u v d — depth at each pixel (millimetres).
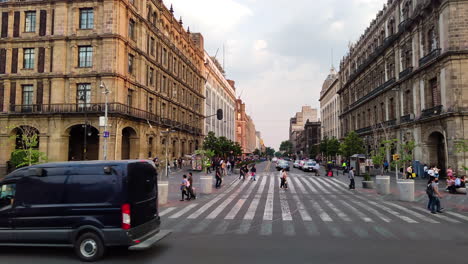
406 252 7676
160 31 44594
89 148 36031
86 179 7441
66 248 8180
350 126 59312
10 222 7516
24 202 7551
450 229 10328
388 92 39938
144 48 39031
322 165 66250
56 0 34188
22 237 7418
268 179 31781
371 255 7434
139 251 7824
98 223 7172
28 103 34656
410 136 33562
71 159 35875
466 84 25266
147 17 40844
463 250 7855
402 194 17062
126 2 34406
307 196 19172
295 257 7273
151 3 41812
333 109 75750
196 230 10227
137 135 36938
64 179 7516
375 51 44562
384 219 12062
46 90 33781
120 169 7375
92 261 7094
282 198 18266
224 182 28172
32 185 7609
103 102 32406
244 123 132250
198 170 41156
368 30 49406
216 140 49031
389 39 38750
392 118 39500
